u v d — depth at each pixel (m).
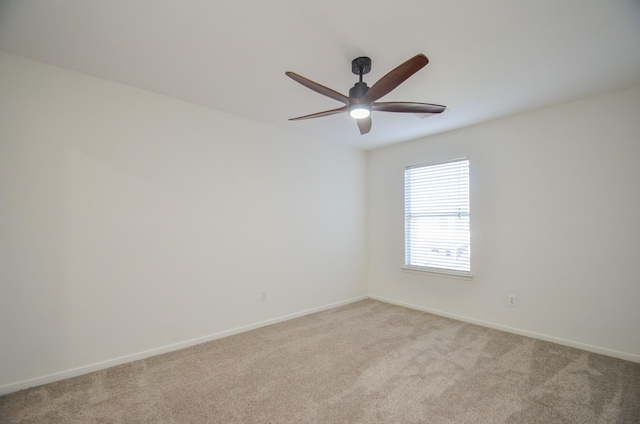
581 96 2.63
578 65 2.11
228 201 3.05
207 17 1.63
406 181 4.13
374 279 4.51
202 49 1.95
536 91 2.53
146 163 2.54
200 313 2.83
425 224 3.91
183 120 2.76
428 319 3.54
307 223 3.79
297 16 1.62
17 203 2.00
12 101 2.00
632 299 2.45
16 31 1.76
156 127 2.60
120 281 2.40
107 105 2.37
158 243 2.60
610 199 2.56
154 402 1.89
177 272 2.70
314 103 2.82
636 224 2.44
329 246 4.05
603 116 2.59
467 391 2.02
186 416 1.76
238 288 3.11
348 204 4.32
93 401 1.89
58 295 2.14
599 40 1.81
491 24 1.67
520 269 3.05
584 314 2.67
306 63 2.11
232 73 2.26
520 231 3.05
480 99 2.69
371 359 2.49
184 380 2.15
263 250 3.33
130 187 2.46
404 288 4.11
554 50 1.92
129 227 2.45
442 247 3.72
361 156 4.54
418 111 2.19
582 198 2.70
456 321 3.46
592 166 2.65
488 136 3.29
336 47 1.91
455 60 2.04
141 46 1.92
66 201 2.18
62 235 2.16
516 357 2.52
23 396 1.93
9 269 1.98
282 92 2.58
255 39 1.83
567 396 1.95
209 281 2.89
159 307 2.59
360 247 4.49
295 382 2.13
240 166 3.15
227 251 3.03
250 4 1.53
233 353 2.60
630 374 2.22
